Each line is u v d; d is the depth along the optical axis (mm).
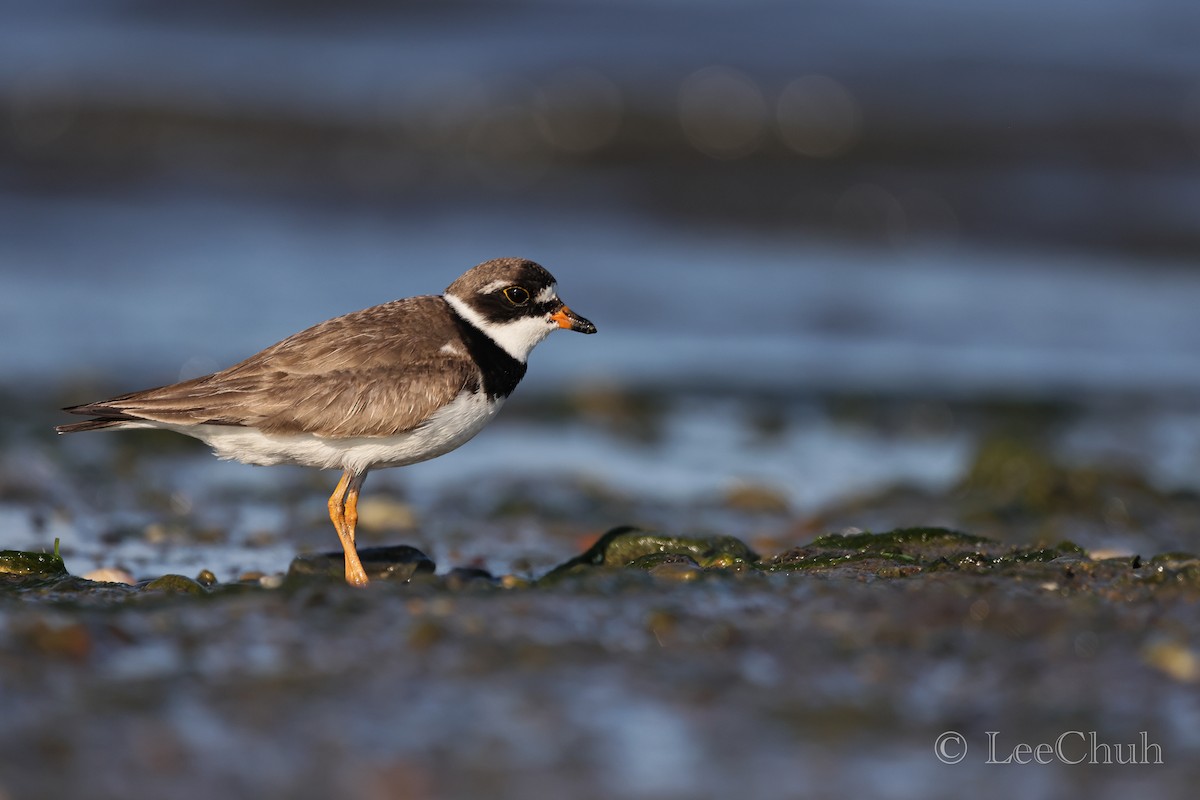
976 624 7613
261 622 7547
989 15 31734
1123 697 6730
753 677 6965
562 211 24672
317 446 9383
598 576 8492
